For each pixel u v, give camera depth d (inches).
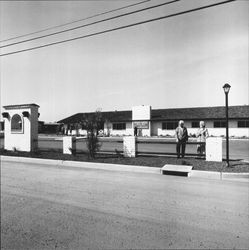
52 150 544.4
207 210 183.8
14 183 274.2
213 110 1226.6
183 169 318.0
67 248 130.7
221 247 129.6
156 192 233.0
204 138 438.9
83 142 850.8
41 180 288.2
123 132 1321.4
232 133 1101.7
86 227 156.3
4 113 576.1
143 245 132.5
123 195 225.0
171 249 128.0
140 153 440.8
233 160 397.4
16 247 132.7
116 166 360.5
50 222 164.9
